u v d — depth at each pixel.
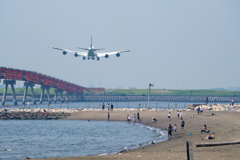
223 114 75.06
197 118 71.06
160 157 25.03
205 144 29.38
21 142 49.88
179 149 34.59
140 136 53.59
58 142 49.47
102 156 25.92
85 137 54.62
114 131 61.84
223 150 26.56
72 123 80.06
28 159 25.89
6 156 38.22
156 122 73.31
